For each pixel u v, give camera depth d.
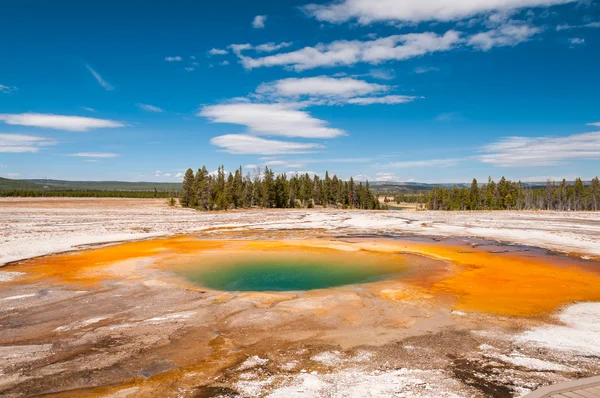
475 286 15.27
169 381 7.30
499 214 63.19
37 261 20.20
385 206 116.19
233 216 57.75
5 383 7.21
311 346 9.05
